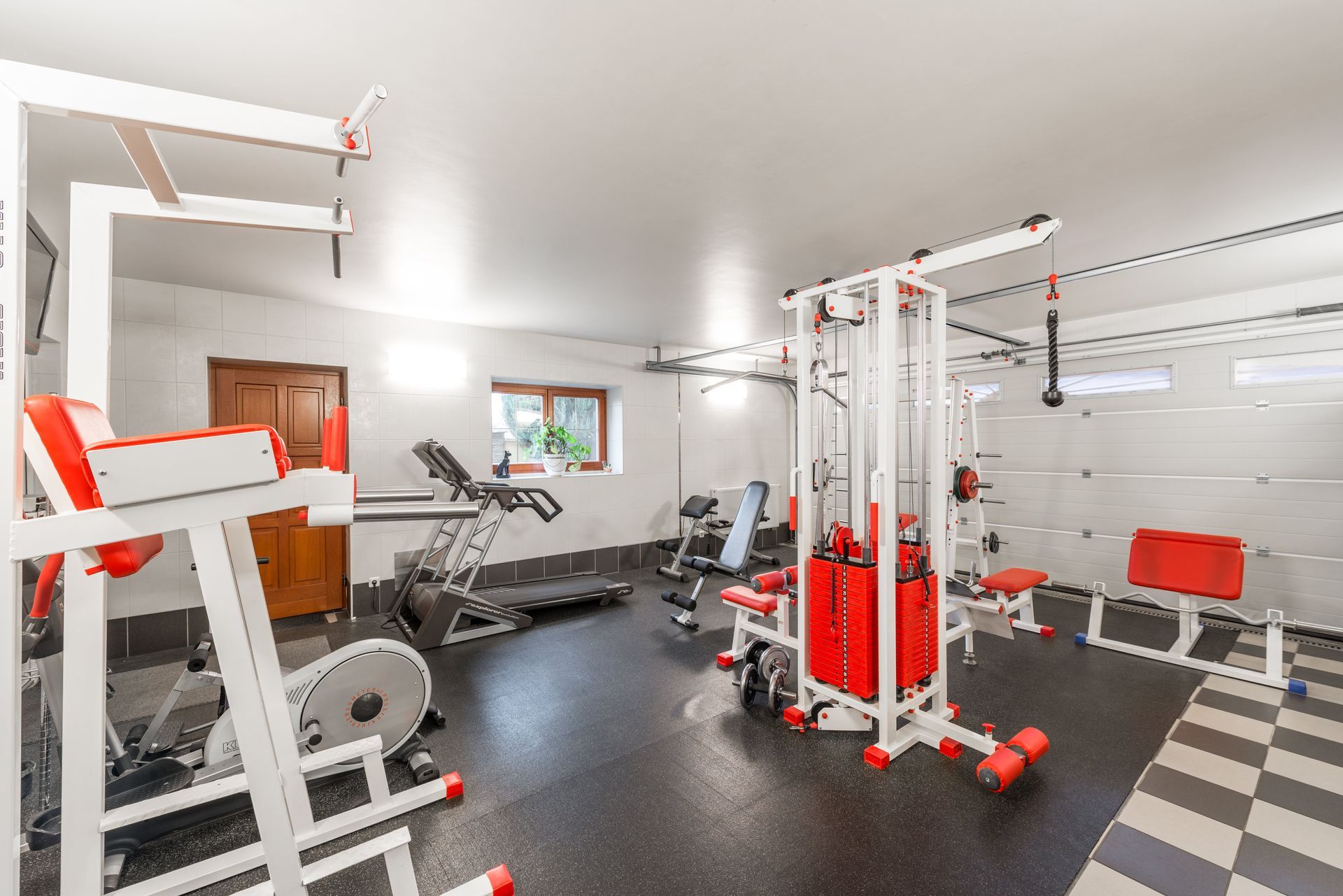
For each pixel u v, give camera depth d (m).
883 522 2.22
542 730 2.55
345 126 1.11
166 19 1.31
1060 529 4.88
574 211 2.43
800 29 1.37
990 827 1.88
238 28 1.35
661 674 3.20
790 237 2.75
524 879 1.66
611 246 2.85
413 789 1.67
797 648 2.63
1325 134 1.85
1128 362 4.50
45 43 1.38
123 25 1.33
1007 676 3.11
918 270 2.29
